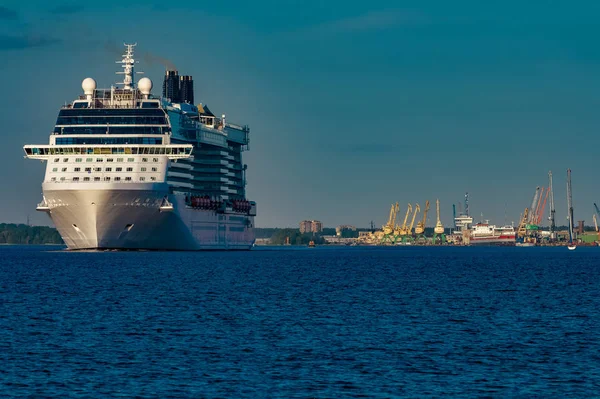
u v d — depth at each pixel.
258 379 108.00
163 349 126.38
